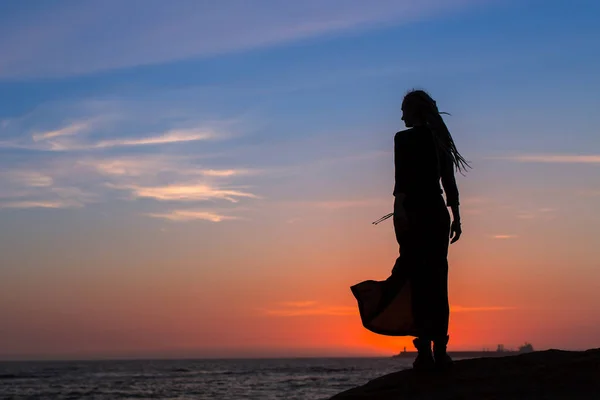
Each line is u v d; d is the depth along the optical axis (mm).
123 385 79688
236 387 72812
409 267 5074
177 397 56812
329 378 97188
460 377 4770
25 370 159375
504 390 4383
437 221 5051
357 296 5109
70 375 118000
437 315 5035
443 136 5191
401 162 5125
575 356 4941
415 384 4820
